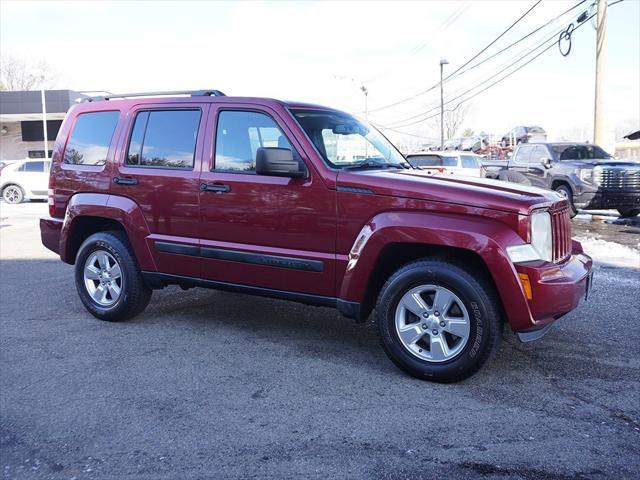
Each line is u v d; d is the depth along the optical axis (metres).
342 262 4.47
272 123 4.83
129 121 5.62
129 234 5.51
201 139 5.17
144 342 5.21
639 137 24.11
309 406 3.85
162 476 3.06
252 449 3.31
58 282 7.82
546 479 2.97
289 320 5.88
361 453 3.25
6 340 5.30
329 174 4.51
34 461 3.23
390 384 4.20
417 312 4.20
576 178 13.99
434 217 4.13
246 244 4.92
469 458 3.18
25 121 42.34
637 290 6.97
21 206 21.48
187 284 5.39
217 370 4.52
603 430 3.48
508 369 4.45
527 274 3.90
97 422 3.68
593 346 4.97
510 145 38.28
